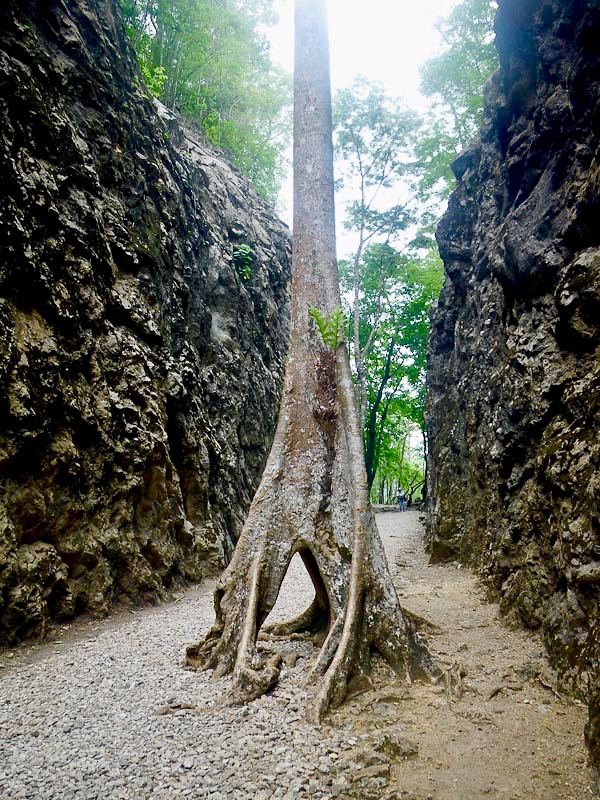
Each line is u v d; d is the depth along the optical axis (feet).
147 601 29.32
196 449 39.04
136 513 31.53
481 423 35.68
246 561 18.71
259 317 63.21
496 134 38.75
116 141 37.06
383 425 107.86
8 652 20.61
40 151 28.37
